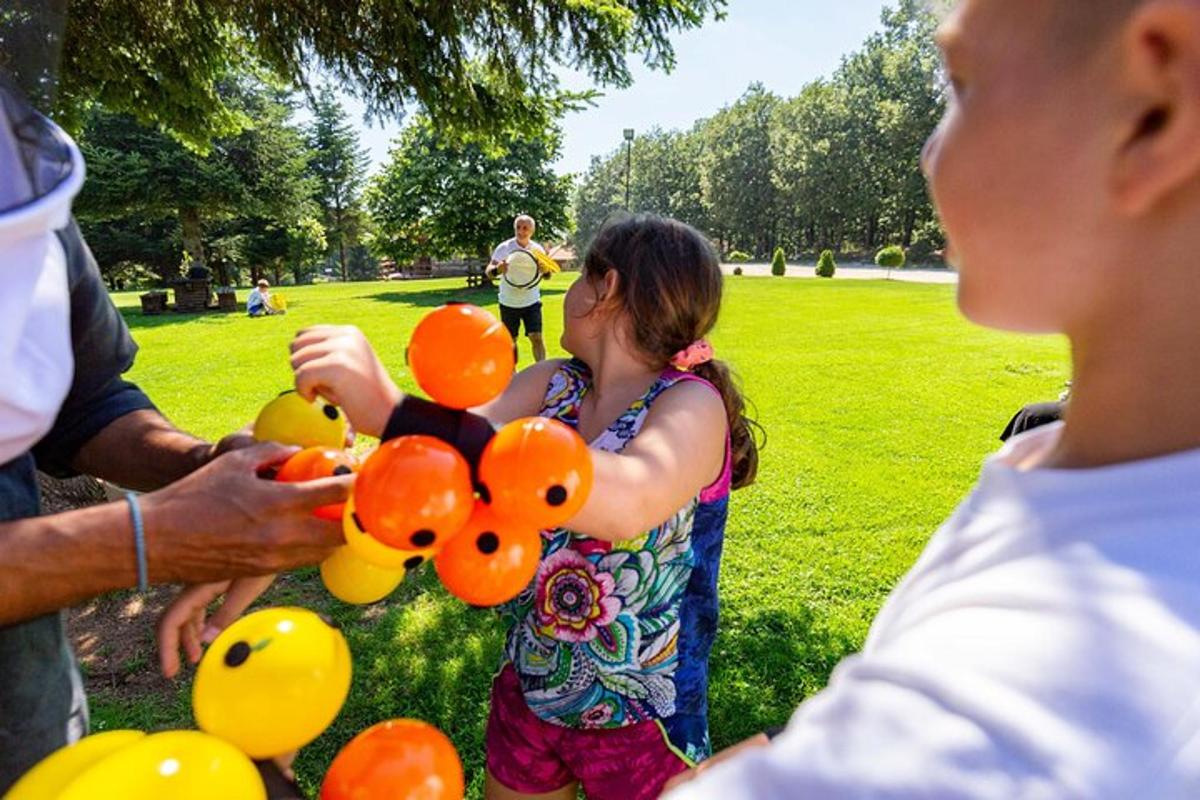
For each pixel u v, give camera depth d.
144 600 3.57
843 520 4.61
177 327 15.83
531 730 1.61
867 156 48.00
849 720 0.43
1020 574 0.45
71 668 1.09
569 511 0.93
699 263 1.51
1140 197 0.42
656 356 1.52
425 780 0.92
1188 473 0.43
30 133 0.85
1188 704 0.35
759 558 4.08
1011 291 0.50
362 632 3.32
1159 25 0.38
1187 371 0.44
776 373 9.18
